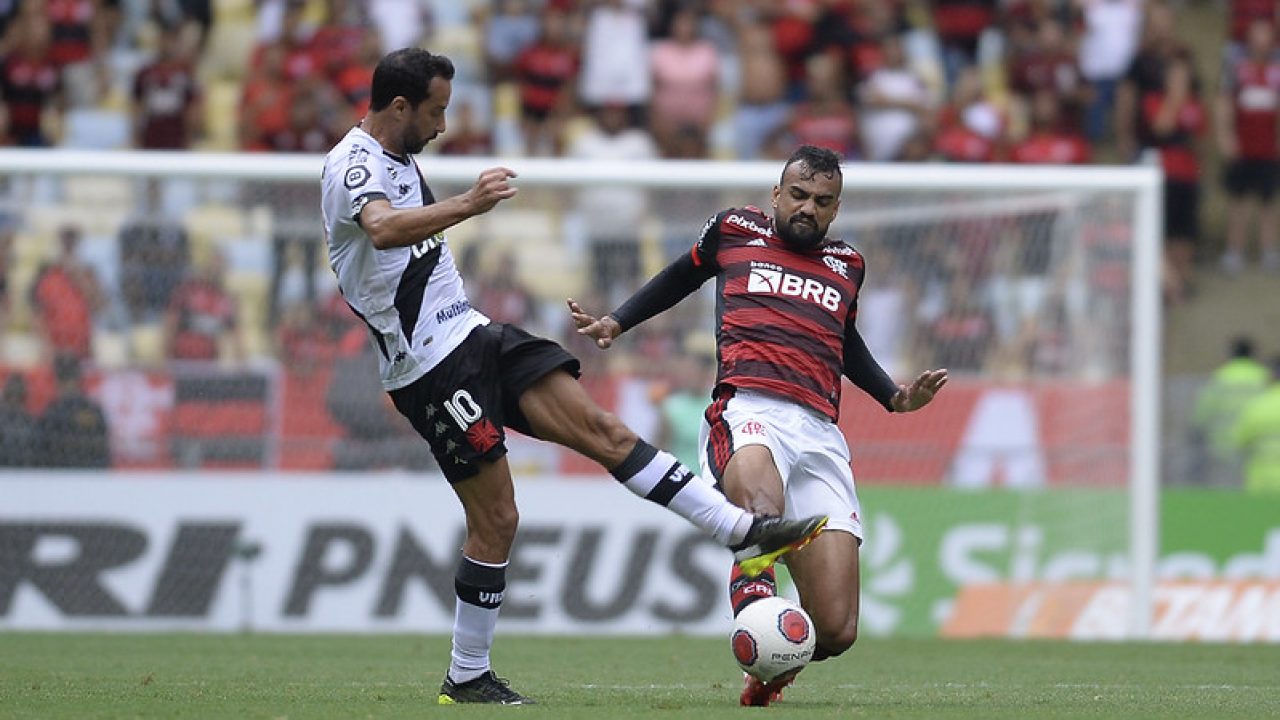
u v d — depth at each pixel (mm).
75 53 65312
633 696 24469
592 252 48625
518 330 22406
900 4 70312
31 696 23672
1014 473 48250
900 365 49312
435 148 60906
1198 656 37688
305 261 47656
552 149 64375
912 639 43938
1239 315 69812
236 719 20094
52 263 46812
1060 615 47062
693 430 48062
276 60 61812
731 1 69562
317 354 47406
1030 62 67062
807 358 23500
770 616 21344
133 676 28531
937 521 47688
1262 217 71625
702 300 48375
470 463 22000
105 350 46812
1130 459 47469
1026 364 48938
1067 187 47688
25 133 63812
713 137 66000
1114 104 70625
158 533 45500
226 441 46969
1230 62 73188
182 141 63312
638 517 45812
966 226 49375
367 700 23141
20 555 45250
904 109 65000
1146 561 46125
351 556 45625
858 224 49469
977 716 21438
